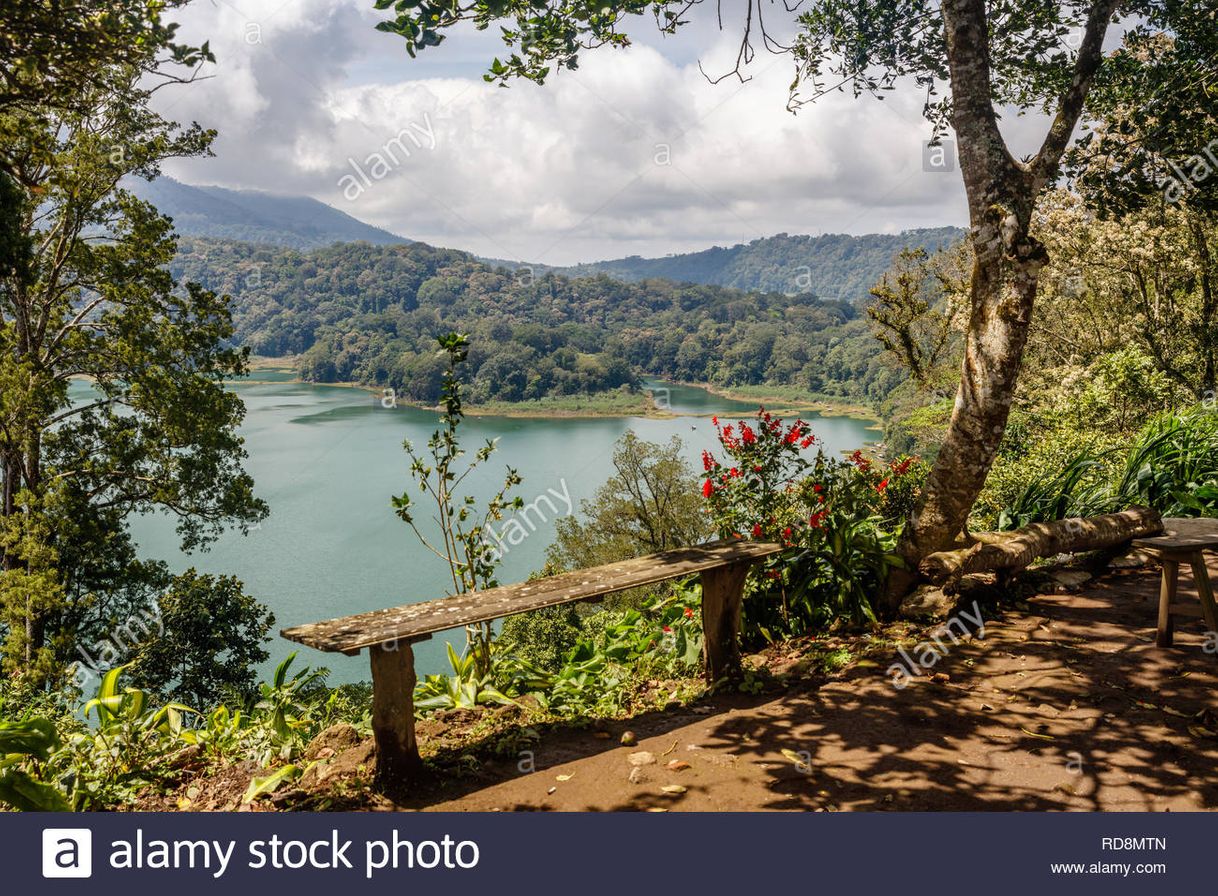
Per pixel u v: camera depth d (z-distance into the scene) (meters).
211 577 27.95
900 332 24.69
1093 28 5.20
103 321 25.59
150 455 25.84
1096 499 7.39
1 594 21.58
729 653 4.84
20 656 21.14
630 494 39.12
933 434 33.34
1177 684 4.49
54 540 24.45
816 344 167.50
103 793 3.80
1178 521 5.77
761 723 4.32
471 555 5.43
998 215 5.15
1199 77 7.49
